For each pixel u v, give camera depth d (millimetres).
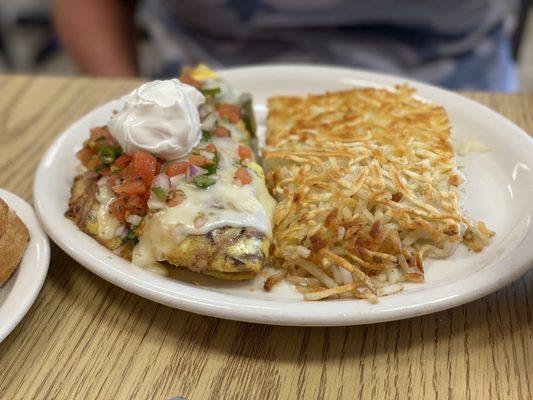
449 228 257
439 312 251
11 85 453
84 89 446
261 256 253
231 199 261
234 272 252
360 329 247
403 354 236
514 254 246
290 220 273
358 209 268
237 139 319
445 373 227
